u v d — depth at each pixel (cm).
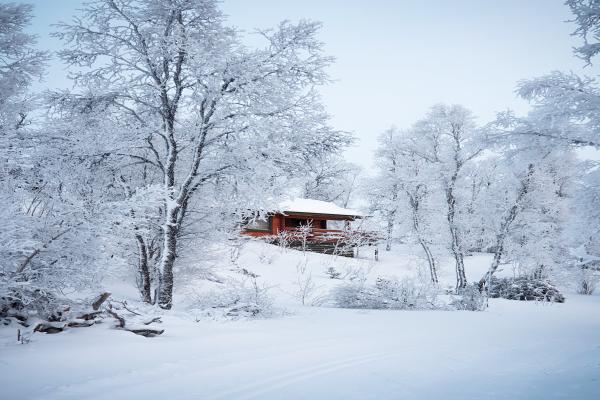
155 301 1198
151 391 447
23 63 1045
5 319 661
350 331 890
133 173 1324
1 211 615
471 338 829
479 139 1205
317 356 637
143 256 1262
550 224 2339
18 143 816
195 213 1333
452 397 436
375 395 446
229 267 2119
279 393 453
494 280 2461
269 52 1112
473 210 2527
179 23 1122
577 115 1061
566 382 485
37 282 689
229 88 1106
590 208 1030
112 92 1115
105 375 491
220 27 1160
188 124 1256
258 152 1125
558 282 2577
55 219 710
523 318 1280
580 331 973
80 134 1045
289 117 1164
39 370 489
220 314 1009
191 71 1098
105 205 780
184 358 589
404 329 938
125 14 1093
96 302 740
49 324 654
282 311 1174
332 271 2500
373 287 1545
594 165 1056
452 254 2542
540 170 2191
